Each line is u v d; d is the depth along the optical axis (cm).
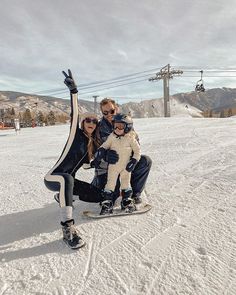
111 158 355
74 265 264
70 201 310
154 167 607
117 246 290
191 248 276
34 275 252
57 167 334
